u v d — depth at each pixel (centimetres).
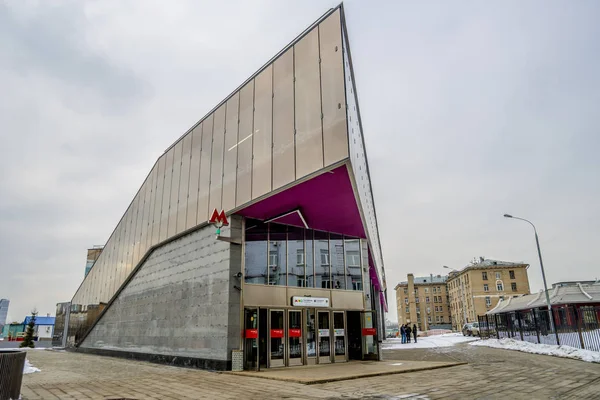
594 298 4169
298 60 1550
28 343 5031
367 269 2048
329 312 1845
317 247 1906
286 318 1703
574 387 1031
